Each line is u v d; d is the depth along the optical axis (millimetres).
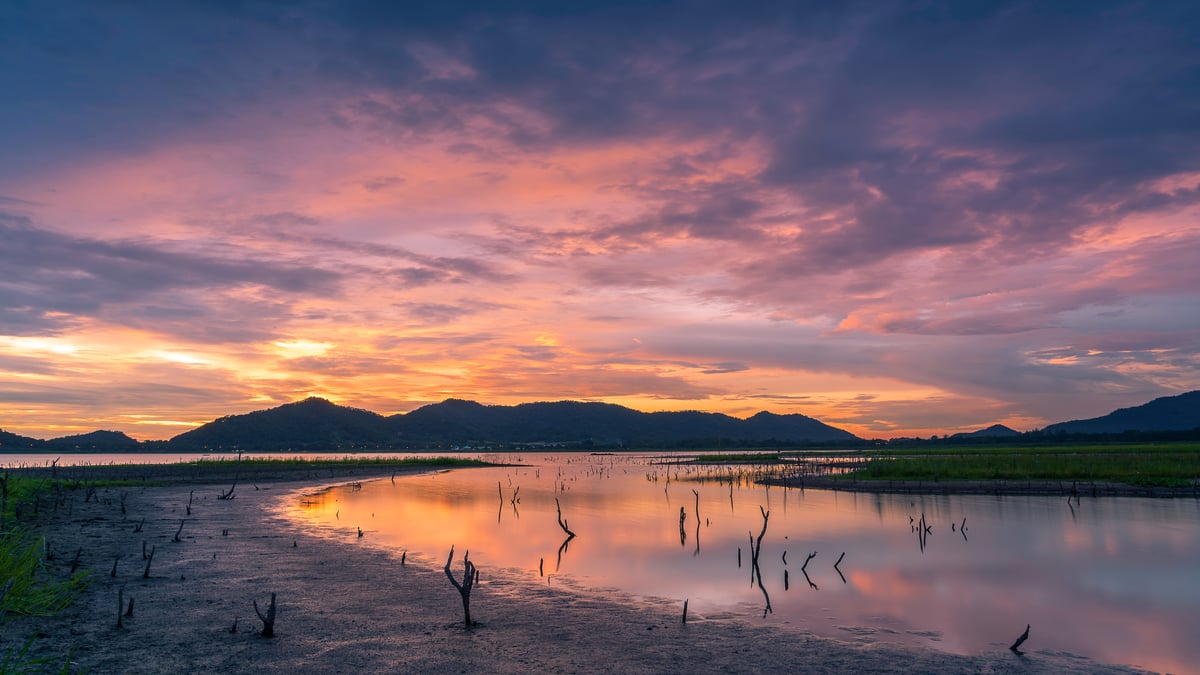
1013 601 17578
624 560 23141
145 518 32531
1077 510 39156
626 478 79250
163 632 13453
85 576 18094
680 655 12875
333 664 11914
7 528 23250
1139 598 17969
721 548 25844
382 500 46844
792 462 124938
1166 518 35312
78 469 73625
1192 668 12477
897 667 12336
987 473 58031
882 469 64438
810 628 14914
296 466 88438
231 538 26438
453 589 18188
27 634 12703
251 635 13469
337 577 19328
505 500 47406
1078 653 13328
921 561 23141
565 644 13453
